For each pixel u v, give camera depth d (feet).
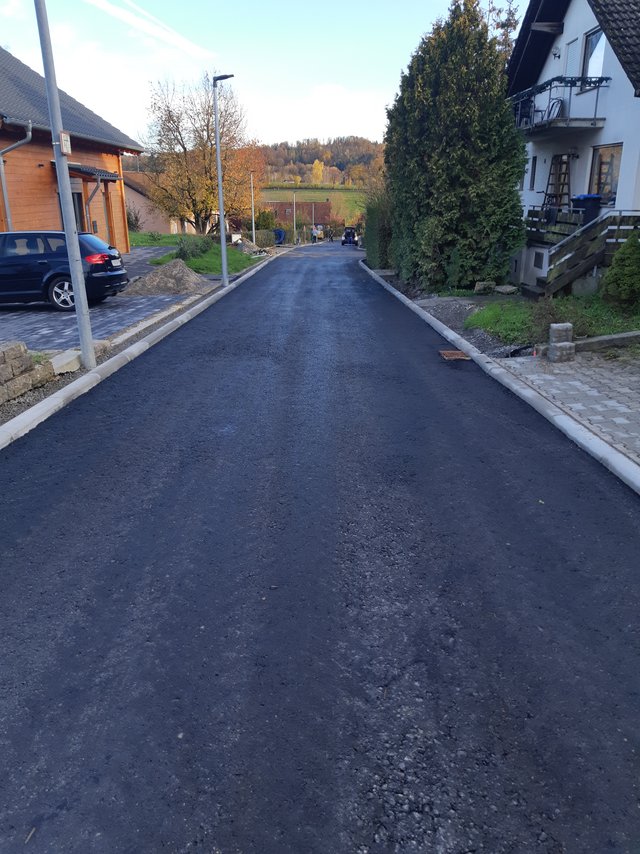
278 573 13.76
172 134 131.44
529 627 11.92
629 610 12.39
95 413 24.84
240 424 23.48
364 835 7.98
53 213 71.56
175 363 33.01
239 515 16.42
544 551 14.56
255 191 176.55
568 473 18.85
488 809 8.30
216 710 9.96
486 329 38.19
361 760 9.05
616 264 35.45
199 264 84.38
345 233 211.61
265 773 8.84
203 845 7.86
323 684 10.51
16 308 49.80
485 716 9.82
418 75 57.06
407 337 40.16
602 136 53.52
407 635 11.72
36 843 7.89
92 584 13.41
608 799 8.43
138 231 165.27
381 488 17.95
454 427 22.98
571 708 9.96
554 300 37.93
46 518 16.31
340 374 30.60
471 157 54.39
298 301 57.67
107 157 90.38
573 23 59.41
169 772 8.87
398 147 62.75
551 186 65.05
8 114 57.72
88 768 8.94
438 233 56.18
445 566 13.99
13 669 10.89
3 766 8.97
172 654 11.24
